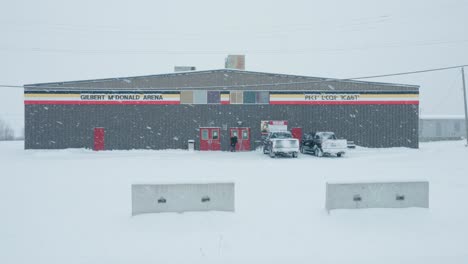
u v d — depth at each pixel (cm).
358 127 3662
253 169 2030
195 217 944
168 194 976
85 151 3494
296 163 2425
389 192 1009
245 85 3653
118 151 3512
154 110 3616
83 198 1212
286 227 895
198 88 3641
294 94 3659
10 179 1644
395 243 790
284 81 3659
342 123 3662
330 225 909
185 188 981
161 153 3350
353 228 889
